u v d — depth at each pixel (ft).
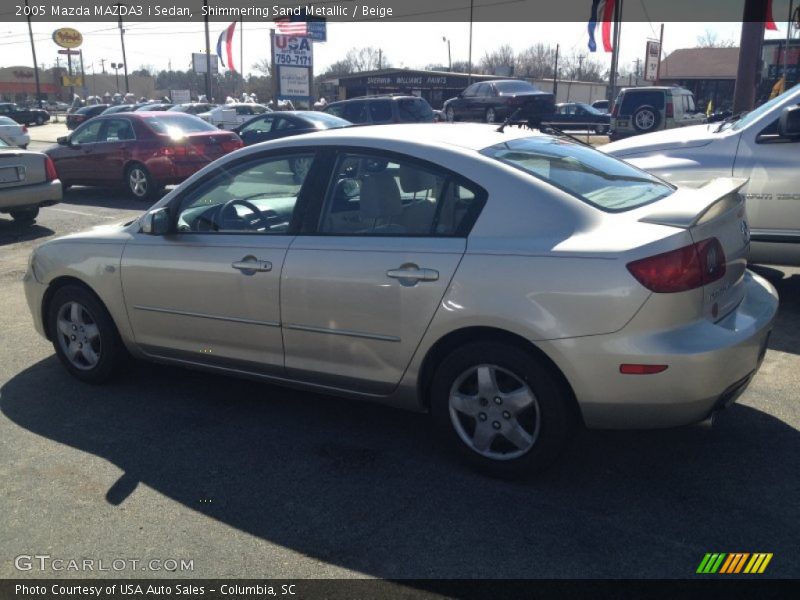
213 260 13.28
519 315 10.52
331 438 13.17
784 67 71.31
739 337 10.52
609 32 94.32
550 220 10.77
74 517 10.77
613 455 12.21
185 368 15.47
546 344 10.41
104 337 15.19
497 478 11.53
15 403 14.88
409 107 58.90
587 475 11.60
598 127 112.06
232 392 15.33
